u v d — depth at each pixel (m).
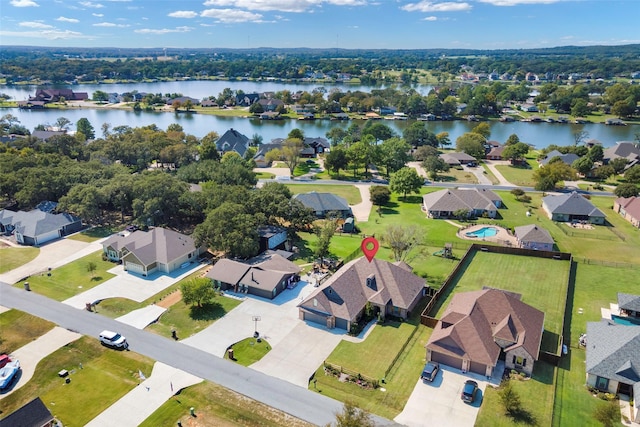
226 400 49.84
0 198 118.56
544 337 62.25
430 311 68.75
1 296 72.19
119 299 71.62
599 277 80.69
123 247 82.12
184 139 179.25
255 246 82.69
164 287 75.75
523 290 75.56
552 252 88.19
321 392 51.25
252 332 62.91
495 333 57.38
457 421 46.81
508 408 47.19
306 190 137.25
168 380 53.03
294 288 75.50
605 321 61.19
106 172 115.25
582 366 56.19
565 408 48.78
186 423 46.56
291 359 57.12
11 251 89.94
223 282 74.94
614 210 119.75
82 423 46.53
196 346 59.66
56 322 65.06
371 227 107.25
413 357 57.94
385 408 48.66
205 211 94.25
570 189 139.50
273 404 49.25
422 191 137.75
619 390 50.84
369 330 63.91
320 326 64.62
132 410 48.41
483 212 114.69
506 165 172.12
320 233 93.38
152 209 96.06
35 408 45.12
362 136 178.62
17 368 54.44
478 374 54.44
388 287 68.81
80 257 87.25
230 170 123.12
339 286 66.38
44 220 96.31
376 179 151.50
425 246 95.12
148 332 62.84
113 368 55.25
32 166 119.56
